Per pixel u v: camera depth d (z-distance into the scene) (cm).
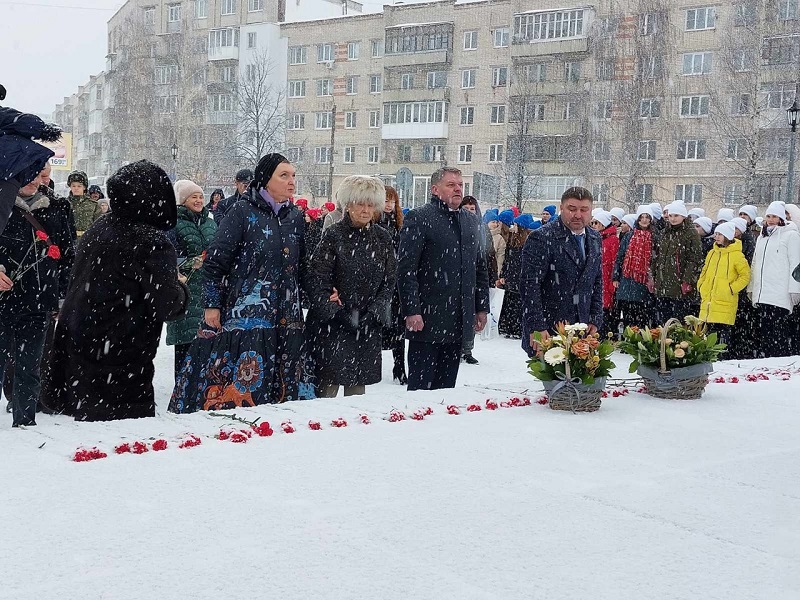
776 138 3856
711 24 4462
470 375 1048
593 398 567
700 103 4475
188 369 612
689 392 636
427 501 360
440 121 5438
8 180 479
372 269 655
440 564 293
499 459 433
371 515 339
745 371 800
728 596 276
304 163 6034
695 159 4494
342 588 270
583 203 682
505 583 279
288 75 6141
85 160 9031
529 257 688
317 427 488
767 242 1153
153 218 516
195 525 321
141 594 260
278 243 611
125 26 6600
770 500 384
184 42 5984
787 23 3856
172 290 509
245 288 603
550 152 4847
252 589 266
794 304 1149
